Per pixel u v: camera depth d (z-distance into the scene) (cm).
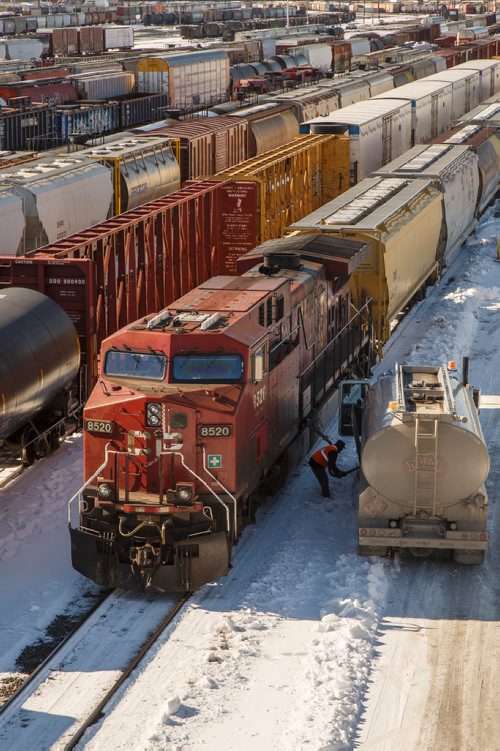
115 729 1991
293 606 2503
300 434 3450
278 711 2044
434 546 2659
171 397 2542
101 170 5631
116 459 2562
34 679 2178
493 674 2200
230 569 2691
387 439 2609
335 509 3142
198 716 2025
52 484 3303
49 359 3219
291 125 8381
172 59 11162
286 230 4578
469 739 1962
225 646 2312
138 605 2538
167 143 6562
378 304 4628
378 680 2175
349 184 7131
